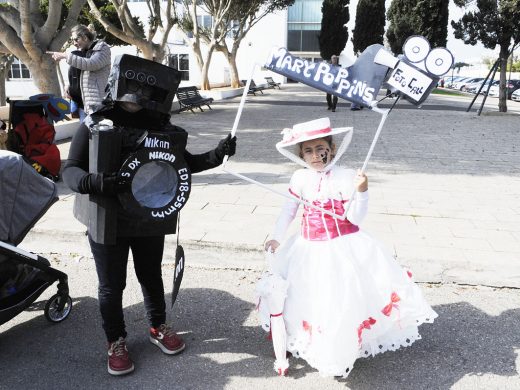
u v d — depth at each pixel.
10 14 10.39
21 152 6.79
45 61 10.08
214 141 10.48
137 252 2.96
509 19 15.70
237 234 4.81
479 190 6.66
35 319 3.56
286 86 37.22
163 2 32.78
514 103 24.27
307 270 2.76
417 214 5.55
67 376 2.89
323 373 2.61
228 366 3.00
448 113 16.86
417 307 2.80
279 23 40.91
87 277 4.26
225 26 27.19
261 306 2.97
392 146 10.07
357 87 2.68
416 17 23.56
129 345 3.23
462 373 2.92
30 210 3.33
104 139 2.43
